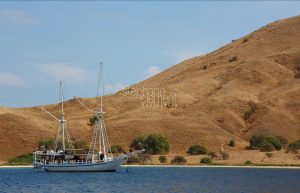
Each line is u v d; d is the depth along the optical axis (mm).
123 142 181250
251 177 113750
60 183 99500
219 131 191375
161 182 101562
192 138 183750
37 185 95750
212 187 92500
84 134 187750
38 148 162875
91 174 121125
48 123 199875
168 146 173625
